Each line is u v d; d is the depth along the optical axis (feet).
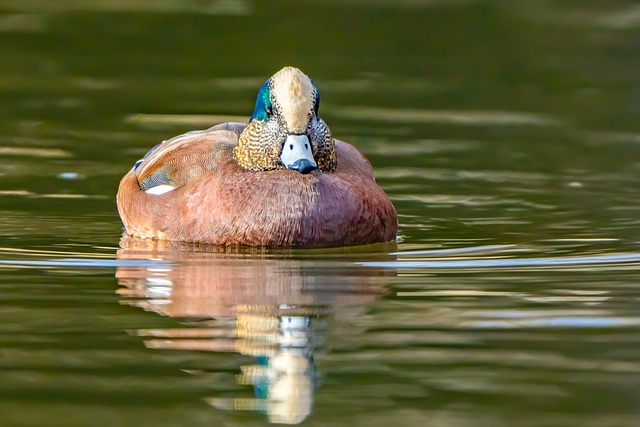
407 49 79.51
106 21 84.48
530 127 63.67
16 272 38.45
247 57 77.56
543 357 30.27
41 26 82.99
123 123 63.41
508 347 31.04
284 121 41.88
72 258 40.47
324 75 73.77
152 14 86.43
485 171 55.57
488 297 35.86
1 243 42.65
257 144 42.63
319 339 31.63
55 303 34.86
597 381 28.53
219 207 41.88
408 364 29.78
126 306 34.53
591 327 32.65
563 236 44.86
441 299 35.60
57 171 54.49
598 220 47.57
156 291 36.14
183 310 34.19
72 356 30.19
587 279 38.09
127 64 75.82
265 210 41.42
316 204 41.45
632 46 79.20
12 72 73.61
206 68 75.20
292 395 27.68
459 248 42.83
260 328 32.53
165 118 64.39
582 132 62.80
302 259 40.32
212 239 42.01
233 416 26.48
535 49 79.05
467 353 30.58
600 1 90.02
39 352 30.48
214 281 37.37
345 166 44.34
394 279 37.99
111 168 55.26
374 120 64.23
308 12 86.74
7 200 49.52
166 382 28.50
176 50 79.00
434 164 56.59
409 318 33.58
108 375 28.89
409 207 49.73
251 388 28.17
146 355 30.30
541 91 70.69
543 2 89.51
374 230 42.70
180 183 43.91
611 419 26.30
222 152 44.11
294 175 42.04
